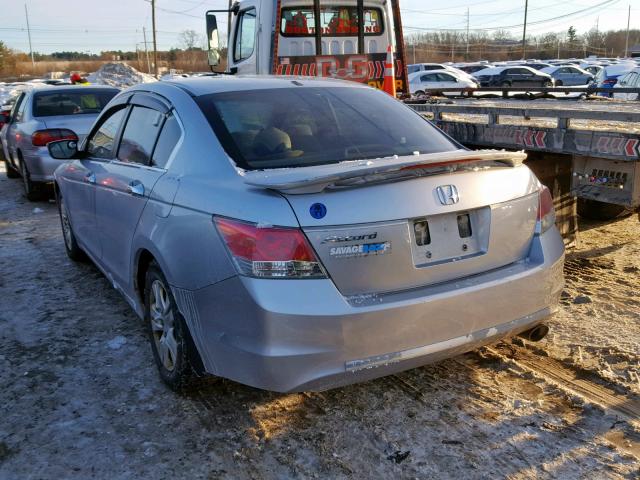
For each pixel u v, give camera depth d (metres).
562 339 4.03
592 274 5.19
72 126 8.81
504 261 3.16
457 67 38.56
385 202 2.81
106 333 4.38
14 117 10.71
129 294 4.11
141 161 3.92
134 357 4.00
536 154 5.04
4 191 10.58
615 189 4.33
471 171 3.05
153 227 3.41
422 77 25.00
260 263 2.71
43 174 8.70
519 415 3.21
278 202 2.74
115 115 4.69
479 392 3.44
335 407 3.35
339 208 2.74
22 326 4.54
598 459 2.84
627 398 3.32
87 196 4.83
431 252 2.93
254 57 8.95
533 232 3.27
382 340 2.79
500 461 2.86
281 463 2.91
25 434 3.17
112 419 3.29
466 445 2.99
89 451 3.03
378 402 3.38
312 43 8.86
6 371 3.85
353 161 3.21
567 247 5.41
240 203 2.85
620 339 3.99
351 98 3.90
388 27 9.29
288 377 2.74
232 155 3.21
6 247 6.74
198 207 3.05
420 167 2.82
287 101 3.70
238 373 2.90
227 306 2.84
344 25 8.96
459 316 2.95
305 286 2.69
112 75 42.53
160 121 3.82
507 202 3.14
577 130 4.37
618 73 18.22
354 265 2.75
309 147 3.36
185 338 3.20
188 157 3.39
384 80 8.98
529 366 3.71
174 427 3.21
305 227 2.69
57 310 4.83
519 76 27.02
